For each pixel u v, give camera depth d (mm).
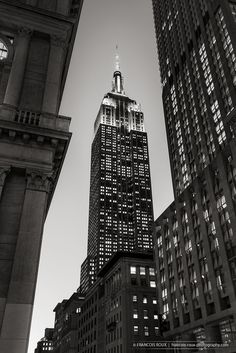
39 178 22578
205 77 95312
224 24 90188
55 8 33156
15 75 26797
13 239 20406
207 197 70000
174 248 80688
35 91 27016
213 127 85062
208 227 67312
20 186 22266
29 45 29797
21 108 25062
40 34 30781
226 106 81500
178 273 76562
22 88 26766
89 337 121375
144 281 98625
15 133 22844
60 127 24906
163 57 137375
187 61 110000
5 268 19391
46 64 29094
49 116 25156
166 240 87438
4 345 16891
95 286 124562
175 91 117062
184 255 74188
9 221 20922
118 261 103625
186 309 70250
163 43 140250
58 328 179375
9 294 18375
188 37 114812
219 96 84438
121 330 90188
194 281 68812
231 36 84250
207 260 64562
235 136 74312
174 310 75875
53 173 25828
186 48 112500
